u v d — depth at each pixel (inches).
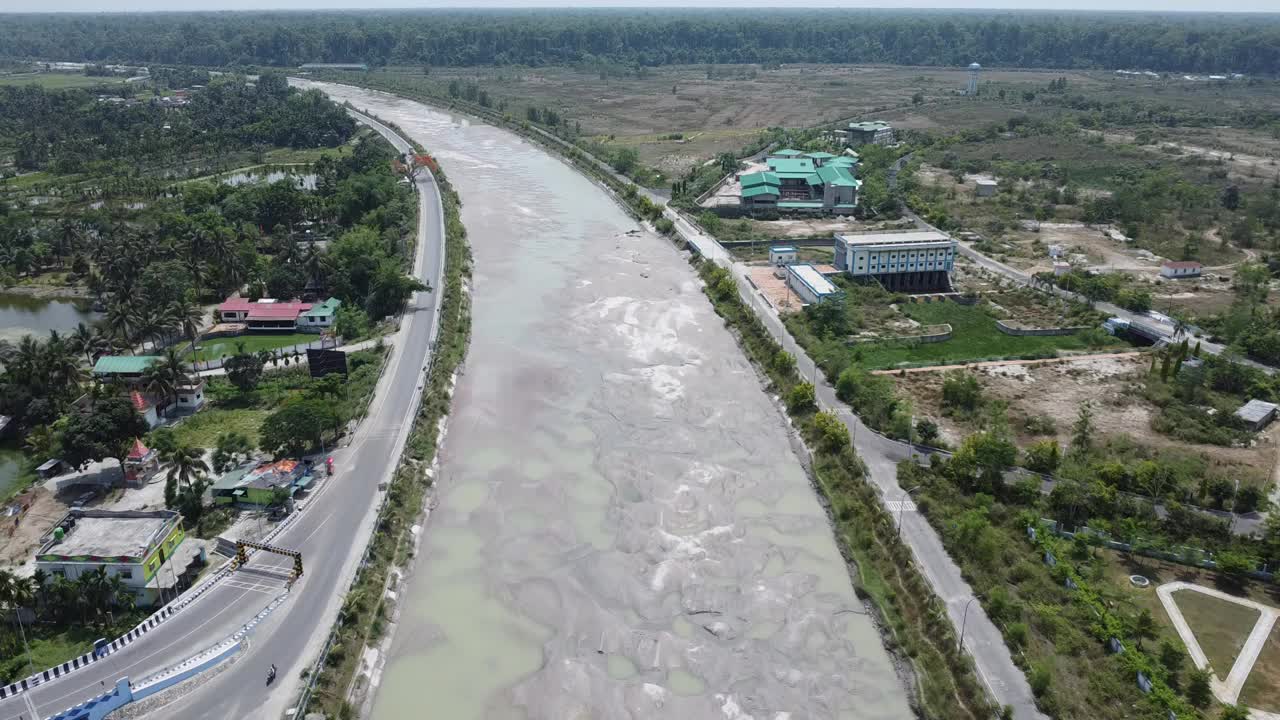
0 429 4685.0
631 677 3154.5
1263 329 5851.4
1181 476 4163.4
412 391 5191.9
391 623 3422.7
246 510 3998.5
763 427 4936.0
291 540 3779.5
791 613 3481.8
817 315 6210.6
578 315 6501.0
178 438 4645.7
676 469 4468.5
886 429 4707.2
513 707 3026.6
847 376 5113.2
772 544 3909.9
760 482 4384.8
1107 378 5467.5
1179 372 5369.1
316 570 3597.4
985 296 6899.6
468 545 3909.9
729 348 5989.2
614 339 6087.6
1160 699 2874.0
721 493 4274.1
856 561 3754.9
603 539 3929.6
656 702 3036.4
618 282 7234.3
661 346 5999.0
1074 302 6648.6
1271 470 4357.8
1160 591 3464.6
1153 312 6392.7
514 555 3818.9
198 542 3686.0
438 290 6889.8
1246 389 5196.9
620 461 4532.5
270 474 4097.0
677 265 7711.6
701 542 3902.6
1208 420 4842.5
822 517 4124.0
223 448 4352.9
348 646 3184.1
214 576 3511.3
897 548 3727.9
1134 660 3021.7
